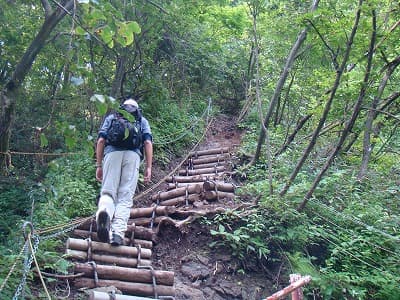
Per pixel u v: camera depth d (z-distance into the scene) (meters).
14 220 6.49
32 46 6.11
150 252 5.95
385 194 8.27
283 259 6.48
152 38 12.03
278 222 6.84
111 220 5.82
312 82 9.67
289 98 12.38
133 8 10.59
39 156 8.57
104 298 4.57
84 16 3.82
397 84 9.17
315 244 6.82
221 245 6.55
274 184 7.88
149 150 6.20
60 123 3.67
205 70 17.06
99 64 10.66
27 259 4.33
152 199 8.42
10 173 7.97
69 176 7.84
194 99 16.31
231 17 14.99
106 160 6.02
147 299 4.76
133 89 12.23
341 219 7.28
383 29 7.51
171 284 5.40
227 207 7.47
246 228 6.64
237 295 5.89
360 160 9.69
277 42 11.99
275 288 6.13
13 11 8.02
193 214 7.02
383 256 6.68
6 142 6.15
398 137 10.23
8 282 4.51
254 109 14.87
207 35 15.45
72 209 6.95
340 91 7.65
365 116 8.41
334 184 8.21
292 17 10.89
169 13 10.63
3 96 6.12
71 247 5.59
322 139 10.24
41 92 9.34
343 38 7.33
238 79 17.83
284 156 9.98
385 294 5.97
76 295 4.93
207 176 9.98
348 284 5.97
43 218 6.29
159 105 13.29
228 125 15.64
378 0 6.51
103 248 5.71
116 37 3.77
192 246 6.63
